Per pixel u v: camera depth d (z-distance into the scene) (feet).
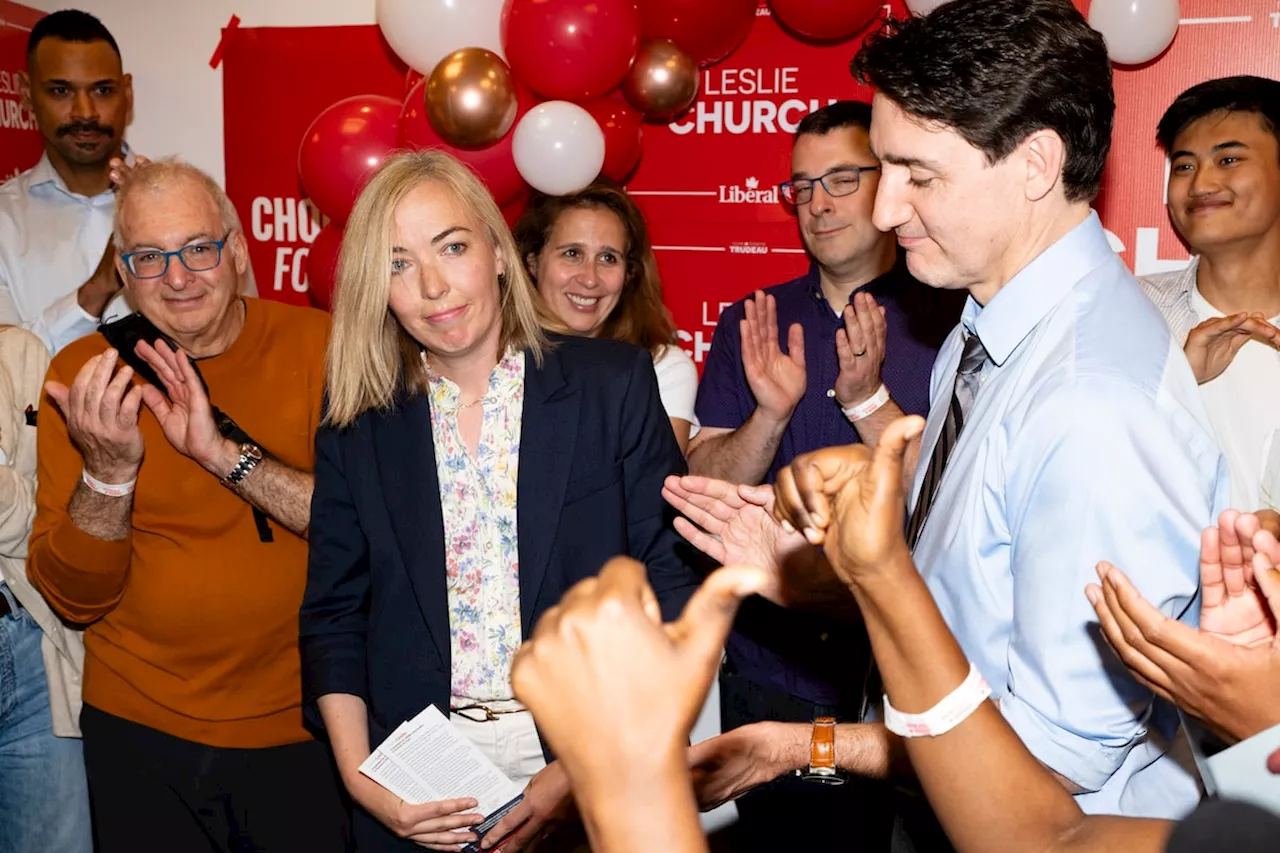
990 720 2.66
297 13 12.27
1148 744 4.54
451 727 6.20
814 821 8.89
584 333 9.52
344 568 6.73
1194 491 4.02
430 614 6.33
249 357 7.66
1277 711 2.67
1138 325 4.35
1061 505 4.08
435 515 6.40
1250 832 1.57
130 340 7.55
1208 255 8.29
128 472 7.11
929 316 8.93
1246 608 2.98
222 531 7.47
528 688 1.74
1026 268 4.54
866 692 5.51
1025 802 2.66
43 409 7.61
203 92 12.70
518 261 6.66
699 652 1.73
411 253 6.23
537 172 9.21
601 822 1.73
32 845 8.69
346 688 6.53
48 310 10.19
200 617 7.39
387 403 6.60
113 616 7.62
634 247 9.64
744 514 4.85
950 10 4.28
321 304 10.51
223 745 7.46
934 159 4.37
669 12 9.72
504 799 6.23
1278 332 6.93
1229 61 9.27
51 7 12.94
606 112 9.96
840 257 8.95
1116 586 2.86
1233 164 7.99
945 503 4.72
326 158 9.71
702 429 9.68
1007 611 4.46
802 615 8.66
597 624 1.71
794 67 10.56
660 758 1.70
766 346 8.68
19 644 8.48
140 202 7.23
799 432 9.23
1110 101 4.36
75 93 11.21
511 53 9.23
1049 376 4.29
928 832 5.03
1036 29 4.19
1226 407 7.86
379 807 6.27
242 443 7.29
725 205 11.00
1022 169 4.35
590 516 6.46
